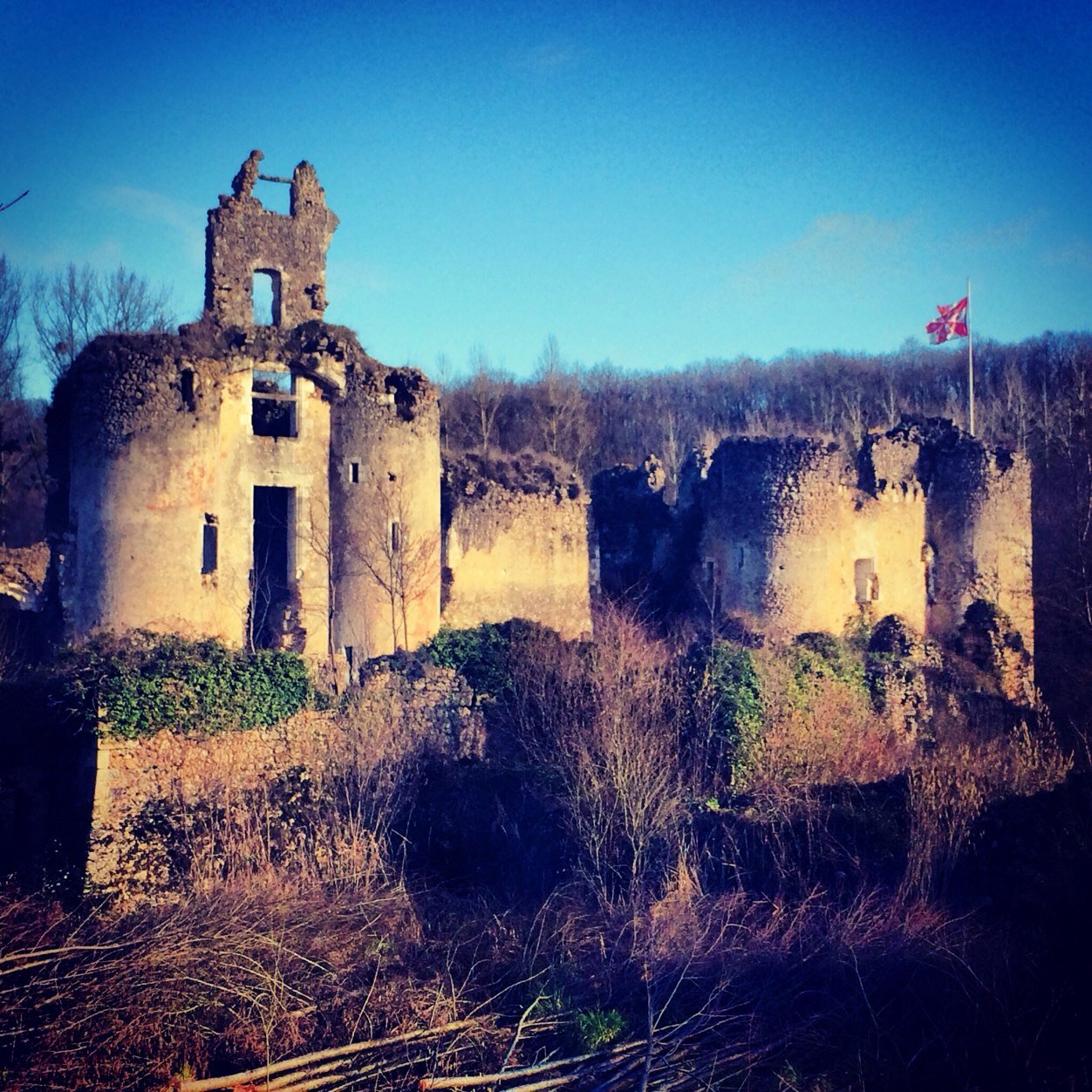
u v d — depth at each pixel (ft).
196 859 58.13
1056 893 56.18
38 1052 40.16
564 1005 48.49
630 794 63.05
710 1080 43.19
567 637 104.63
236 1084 40.60
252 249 103.09
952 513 115.65
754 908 56.80
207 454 87.30
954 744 83.97
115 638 67.87
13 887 54.39
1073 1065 44.04
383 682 72.18
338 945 51.06
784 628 103.09
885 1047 45.83
